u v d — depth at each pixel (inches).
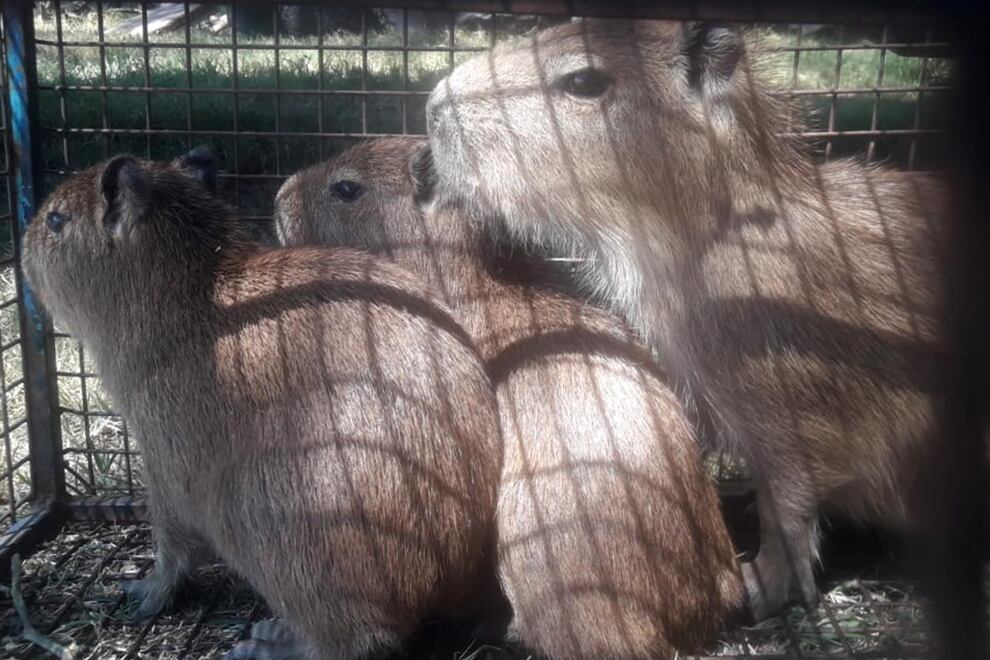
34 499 33.7
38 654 28.2
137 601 30.4
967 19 24.3
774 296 28.7
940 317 28.4
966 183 25.9
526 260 33.4
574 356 29.0
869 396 28.9
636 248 30.0
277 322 27.6
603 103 29.5
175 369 27.9
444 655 28.5
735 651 28.2
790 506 29.6
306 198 34.9
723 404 29.6
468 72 30.9
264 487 26.5
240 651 27.8
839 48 31.6
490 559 28.5
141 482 35.5
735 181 29.0
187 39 32.1
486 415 28.0
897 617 29.6
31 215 32.0
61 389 39.6
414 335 27.6
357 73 56.6
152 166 30.6
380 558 26.0
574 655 26.8
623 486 26.9
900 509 29.9
